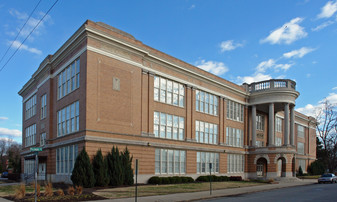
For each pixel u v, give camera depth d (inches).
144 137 1219.2
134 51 1209.4
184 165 1427.2
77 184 951.6
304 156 2741.1
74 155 1081.4
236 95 1876.2
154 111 1293.1
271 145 1817.2
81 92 1065.5
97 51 1083.3
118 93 1135.0
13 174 1710.1
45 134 1358.3
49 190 787.4
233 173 1763.0
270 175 1791.3
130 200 727.1
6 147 4906.5
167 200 746.2
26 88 1729.8
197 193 934.4
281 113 2330.2
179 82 1445.6
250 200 775.1
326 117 2608.3
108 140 1071.0
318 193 983.0
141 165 1190.9
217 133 1686.8
